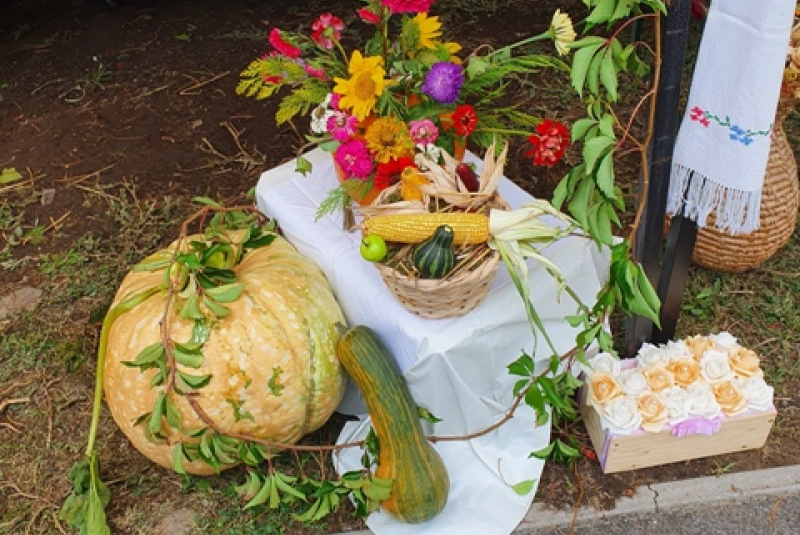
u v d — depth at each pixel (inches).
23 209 124.3
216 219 94.4
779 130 96.1
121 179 128.4
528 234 73.9
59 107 143.2
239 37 156.7
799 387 94.0
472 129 83.0
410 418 78.7
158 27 161.3
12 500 88.7
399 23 152.3
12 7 169.5
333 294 88.0
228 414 77.2
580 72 68.9
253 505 79.4
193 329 76.2
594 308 76.4
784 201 98.2
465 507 82.3
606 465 85.0
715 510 83.8
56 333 106.0
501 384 85.6
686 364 85.0
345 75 87.1
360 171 80.6
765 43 68.3
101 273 113.6
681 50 71.6
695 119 76.0
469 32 152.2
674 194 81.8
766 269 107.6
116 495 87.7
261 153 131.5
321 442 91.3
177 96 143.5
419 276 73.4
